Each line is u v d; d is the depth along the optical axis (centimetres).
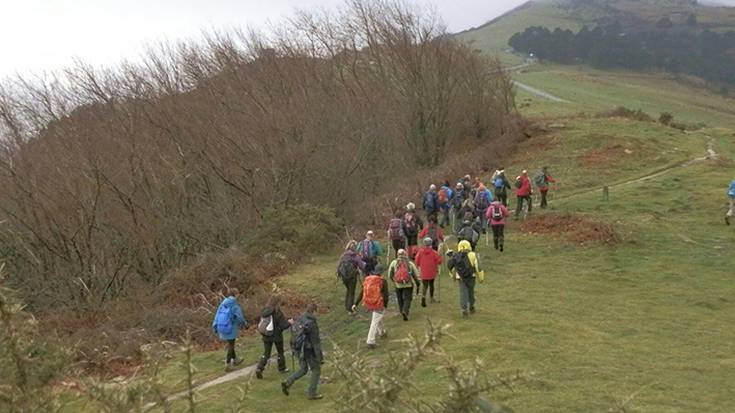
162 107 3170
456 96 4450
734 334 1497
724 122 9556
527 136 4659
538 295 1811
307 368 1220
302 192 3206
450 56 4419
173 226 2931
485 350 1349
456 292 1861
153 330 1712
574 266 2111
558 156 4031
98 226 2767
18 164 2688
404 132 4125
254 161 3109
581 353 1347
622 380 1191
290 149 3136
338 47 4275
